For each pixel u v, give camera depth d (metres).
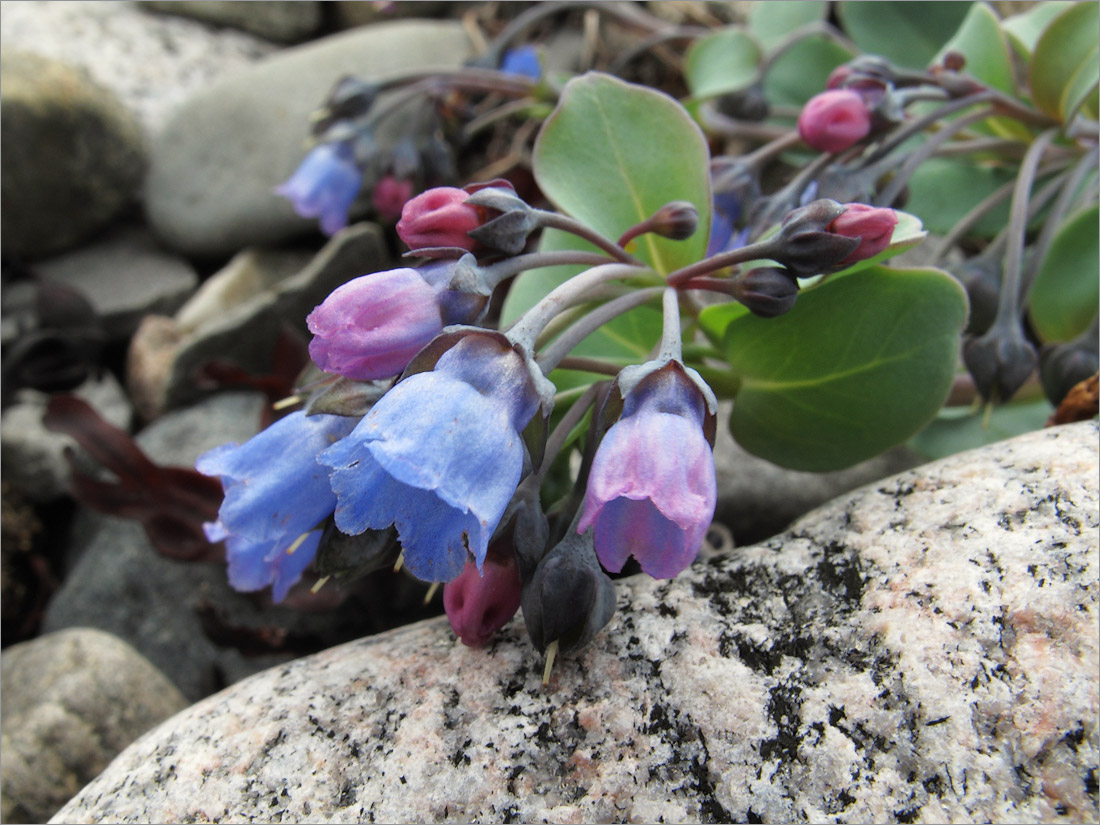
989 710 0.05
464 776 0.05
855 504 0.06
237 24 0.17
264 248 0.15
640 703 0.05
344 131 0.12
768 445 0.07
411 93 0.12
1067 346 0.08
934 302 0.06
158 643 0.10
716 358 0.07
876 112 0.08
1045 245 0.08
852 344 0.07
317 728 0.06
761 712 0.05
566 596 0.05
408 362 0.05
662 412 0.05
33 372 0.12
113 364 0.14
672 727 0.05
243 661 0.09
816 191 0.08
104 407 0.13
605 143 0.07
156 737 0.06
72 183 0.14
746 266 0.07
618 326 0.08
